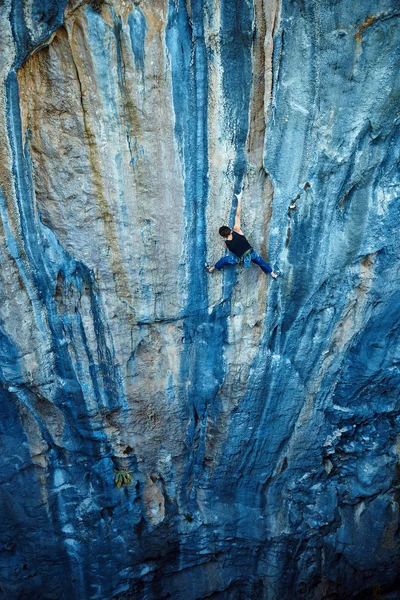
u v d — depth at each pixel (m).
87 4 6.33
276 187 8.05
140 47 6.71
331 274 8.88
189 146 7.52
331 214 8.33
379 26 6.78
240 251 7.90
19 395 9.12
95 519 10.77
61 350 8.79
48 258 7.94
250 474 11.15
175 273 8.53
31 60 6.64
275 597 12.71
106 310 8.63
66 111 7.04
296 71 7.17
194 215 8.08
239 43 6.89
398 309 9.30
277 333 9.45
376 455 11.38
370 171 8.02
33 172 7.41
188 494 11.30
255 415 10.30
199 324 9.16
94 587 11.52
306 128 7.58
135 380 9.48
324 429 11.00
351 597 13.09
